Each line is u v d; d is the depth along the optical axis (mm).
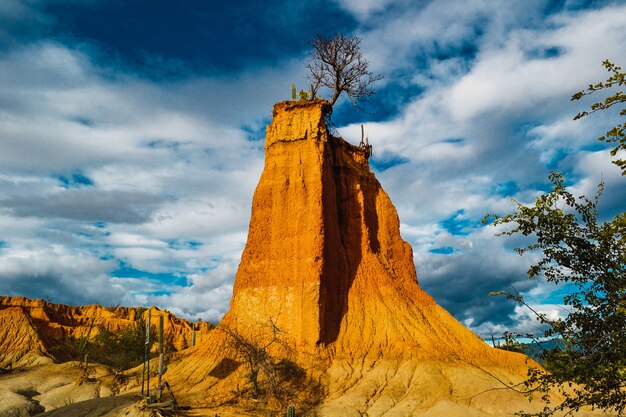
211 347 55969
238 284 58656
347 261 60406
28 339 94750
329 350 52250
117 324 113500
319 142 61781
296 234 57500
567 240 10492
